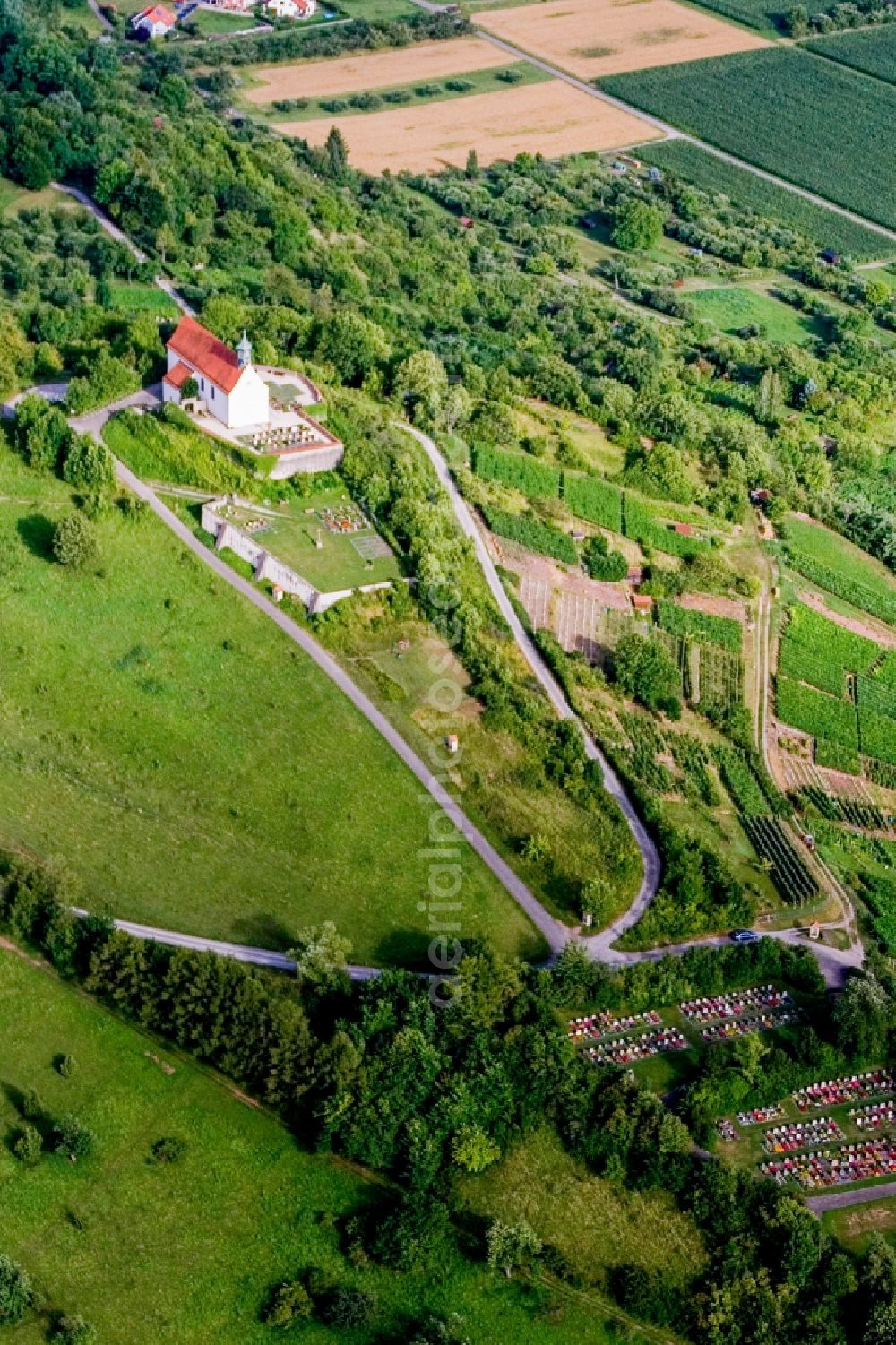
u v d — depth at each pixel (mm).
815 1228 188625
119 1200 185625
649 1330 183625
